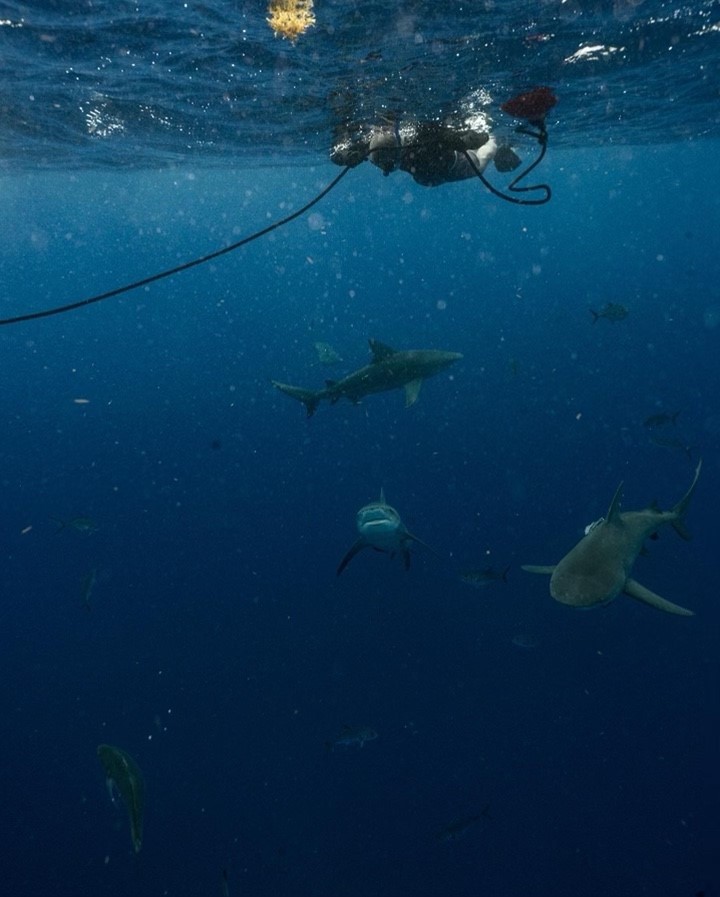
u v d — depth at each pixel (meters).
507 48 9.79
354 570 15.96
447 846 9.46
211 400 34.44
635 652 12.58
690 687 11.66
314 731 11.38
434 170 7.19
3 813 10.30
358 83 10.58
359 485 21.34
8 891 9.09
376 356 10.70
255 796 10.34
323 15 8.30
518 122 12.17
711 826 9.41
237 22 8.80
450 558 16.05
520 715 11.48
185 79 12.01
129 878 9.18
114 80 12.43
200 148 20.81
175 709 12.05
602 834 9.46
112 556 17.84
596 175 58.22
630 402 26.75
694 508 17.48
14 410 34.62
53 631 14.64
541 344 39.56
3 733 11.84
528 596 14.36
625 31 10.31
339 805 10.12
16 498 22.39
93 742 11.47
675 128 25.52
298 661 13.02
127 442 27.83
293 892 8.93
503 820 9.80
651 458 21.17
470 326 48.91
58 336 67.94
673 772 10.27
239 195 56.00
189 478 23.14
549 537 16.70
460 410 28.38
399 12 8.26
